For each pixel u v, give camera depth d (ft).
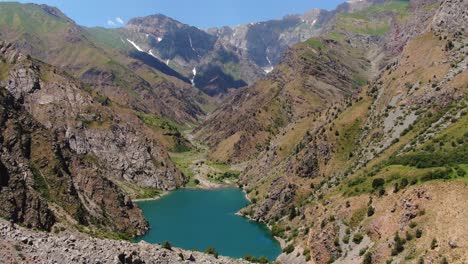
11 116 537.24
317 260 431.43
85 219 513.45
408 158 490.90
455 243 321.93
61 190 512.63
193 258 365.40
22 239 284.41
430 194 376.89
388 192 428.56
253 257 472.03
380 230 394.32
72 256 281.33
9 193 427.33
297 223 571.69
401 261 343.46
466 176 380.37
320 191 642.22
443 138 515.50
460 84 634.43
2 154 470.39
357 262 384.47
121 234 543.39
